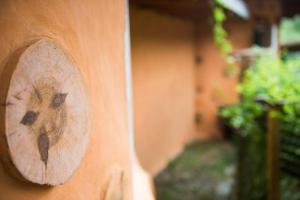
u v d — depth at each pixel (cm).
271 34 809
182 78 737
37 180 97
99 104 137
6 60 88
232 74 771
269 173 370
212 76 802
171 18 661
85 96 122
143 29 539
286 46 922
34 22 98
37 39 97
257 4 756
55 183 106
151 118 586
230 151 721
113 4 151
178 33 703
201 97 823
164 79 639
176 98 707
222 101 795
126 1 168
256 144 437
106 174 143
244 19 725
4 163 88
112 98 150
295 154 365
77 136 117
